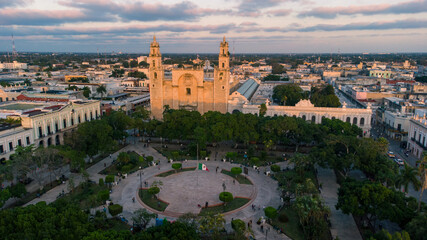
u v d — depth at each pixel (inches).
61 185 3208.7
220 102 5610.2
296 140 4264.3
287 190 2770.7
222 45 5388.8
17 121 3804.1
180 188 3169.3
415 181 2418.8
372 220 2539.4
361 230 2425.0
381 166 2957.7
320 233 2225.6
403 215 2190.0
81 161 3346.5
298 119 4372.5
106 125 3978.8
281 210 2753.4
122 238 1824.6
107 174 3523.6
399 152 4411.9
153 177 3447.3
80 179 3358.8
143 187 3186.5
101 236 1809.8
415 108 5428.2
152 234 1942.7
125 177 3435.0
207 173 3575.3
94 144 3752.5
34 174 3324.3
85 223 2043.6
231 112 5669.3
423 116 4490.7
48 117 4099.4
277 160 3978.8
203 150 4148.6
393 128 5226.4
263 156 3909.9
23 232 1847.9
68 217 1990.7
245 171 3508.9
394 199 2310.5
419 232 1881.2
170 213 2672.2
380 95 7032.5
